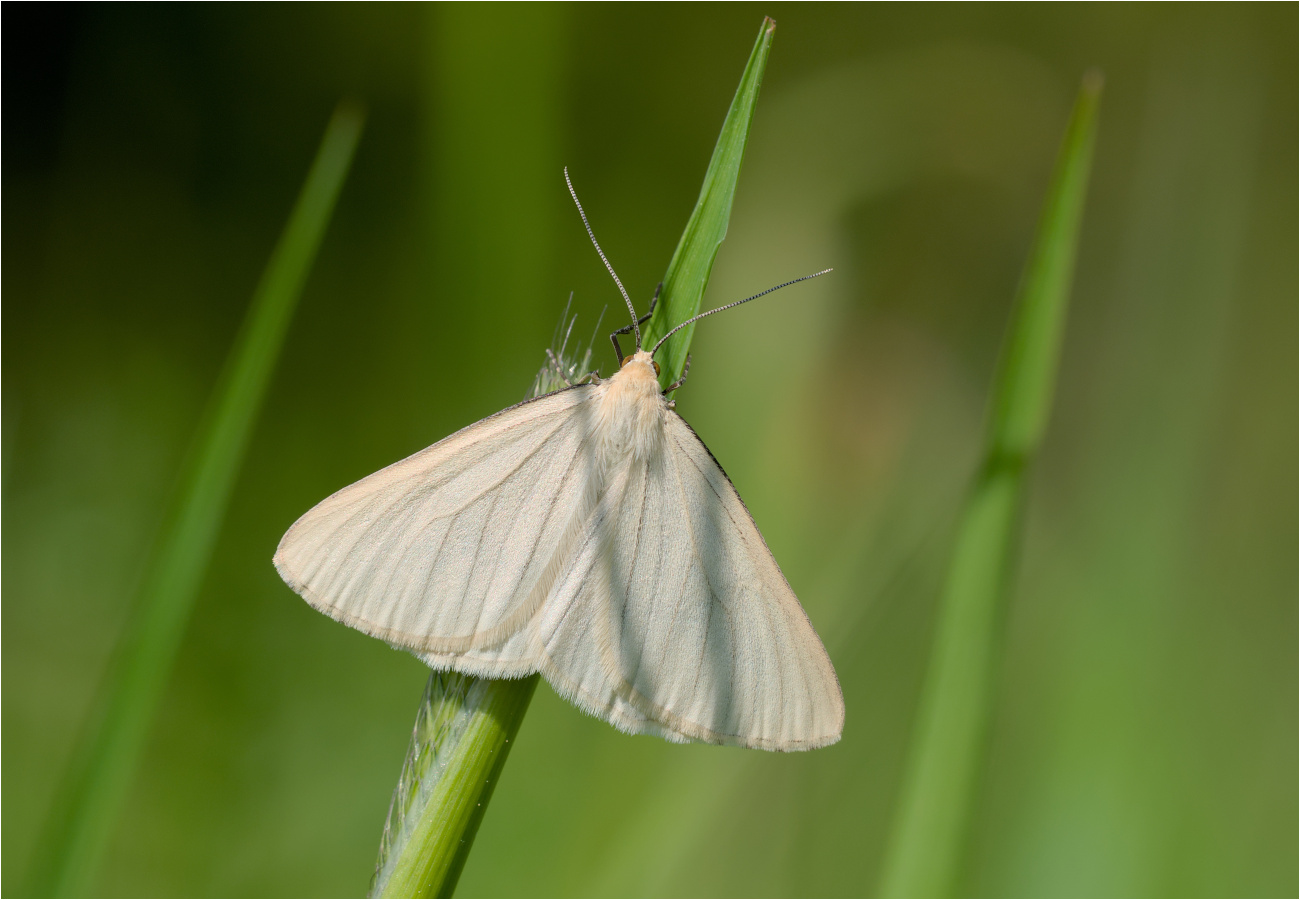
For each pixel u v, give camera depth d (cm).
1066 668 36
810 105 46
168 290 49
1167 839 35
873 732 37
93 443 43
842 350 44
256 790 37
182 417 46
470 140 38
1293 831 35
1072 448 41
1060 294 32
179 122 51
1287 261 38
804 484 38
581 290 49
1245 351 37
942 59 50
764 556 33
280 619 38
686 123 54
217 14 52
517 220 38
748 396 39
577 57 52
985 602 32
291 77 53
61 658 38
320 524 33
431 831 32
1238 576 36
